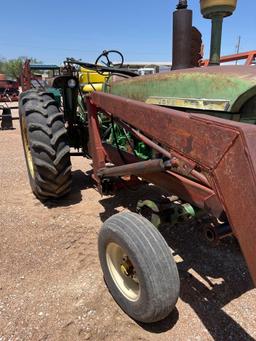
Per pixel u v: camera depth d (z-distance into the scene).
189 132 1.77
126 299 2.12
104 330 2.04
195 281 2.54
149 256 1.88
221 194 1.59
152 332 2.05
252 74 1.88
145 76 2.69
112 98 2.57
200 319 2.17
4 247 2.89
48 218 3.42
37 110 3.32
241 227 1.50
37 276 2.54
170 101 2.32
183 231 3.22
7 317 2.13
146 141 2.31
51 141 3.29
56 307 2.22
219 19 2.43
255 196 1.40
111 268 2.26
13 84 20.94
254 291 2.44
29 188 4.32
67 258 2.76
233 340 2.02
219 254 2.88
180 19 2.53
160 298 1.88
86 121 4.12
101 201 3.90
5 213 3.51
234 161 1.49
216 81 2.01
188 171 1.84
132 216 2.10
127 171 2.55
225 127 1.52
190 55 2.64
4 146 7.31
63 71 4.46
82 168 5.35
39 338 1.98
